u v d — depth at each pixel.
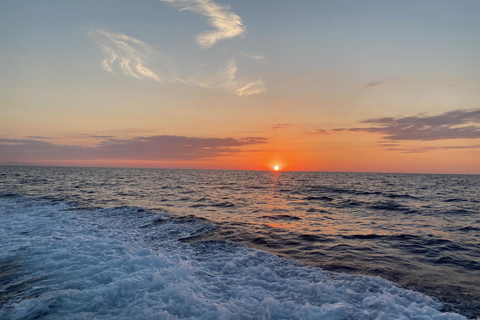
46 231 10.50
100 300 5.02
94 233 10.37
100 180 51.09
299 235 11.14
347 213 17.23
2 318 4.50
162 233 10.91
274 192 33.78
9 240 9.21
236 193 31.58
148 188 35.78
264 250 9.03
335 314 4.90
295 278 6.65
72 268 6.66
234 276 6.72
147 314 4.55
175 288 5.53
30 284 5.78
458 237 10.98
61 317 4.49
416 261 8.09
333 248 9.38
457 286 6.28
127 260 7.06
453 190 41.69
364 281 6.47
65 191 27.34
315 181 69.00
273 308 5.05
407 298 5.59
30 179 46.12
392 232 11.84
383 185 53.38
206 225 12.45
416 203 22.92
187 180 63.34
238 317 4.73
